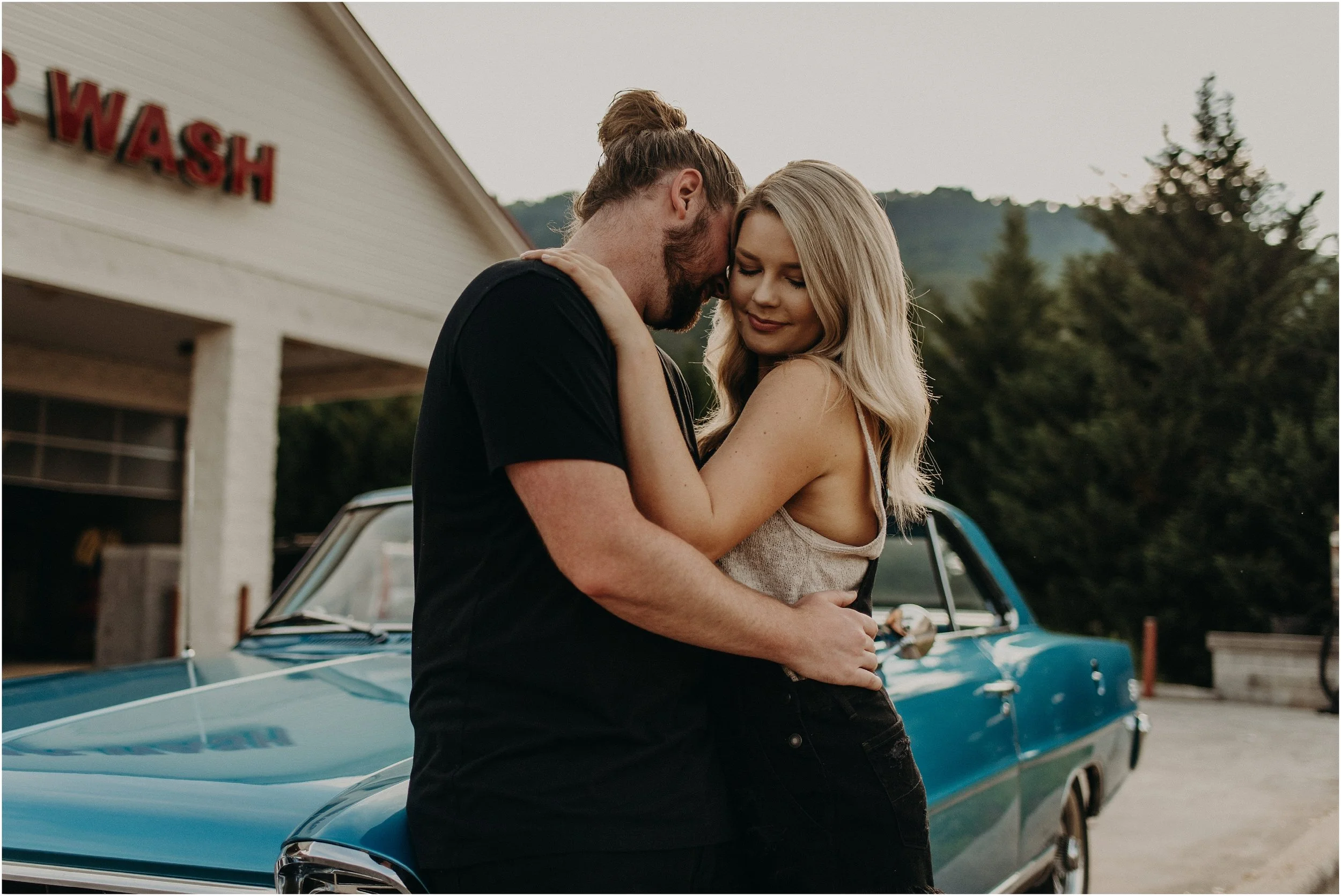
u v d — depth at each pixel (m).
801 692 1.60
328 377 13.00
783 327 1.73
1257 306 15.95
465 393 1.50
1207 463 15.79
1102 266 17.58
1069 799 3.92
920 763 2.59
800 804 1.60
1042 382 17.31
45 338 11.41
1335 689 10.74
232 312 9.24
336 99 10.16
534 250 1.58
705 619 1.46
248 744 2.00
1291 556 14.77
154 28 8.74
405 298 10.77
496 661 1.47
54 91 7.87
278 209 9.65
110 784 1.86
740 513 1.54
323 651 2.90
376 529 3.36
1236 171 16.97
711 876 1.52
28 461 12.28
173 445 13.96
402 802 1.58
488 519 1.50
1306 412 15.07
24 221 7.83
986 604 3.80
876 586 3.16
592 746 1.46
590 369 1.45
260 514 9.40
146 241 8.60
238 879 1.67
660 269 1.71
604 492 1.41
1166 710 10.54
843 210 1.67
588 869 1.41
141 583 9.26
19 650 13.59
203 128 8.86
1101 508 16.14
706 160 1.74
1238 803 6.22
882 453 1.77
